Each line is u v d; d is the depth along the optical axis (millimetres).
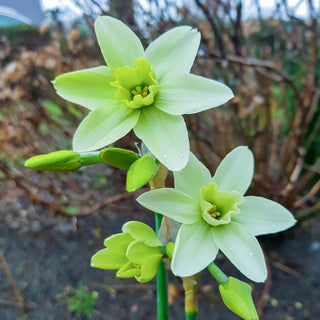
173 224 86
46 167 84
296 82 302
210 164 283
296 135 267
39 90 317
